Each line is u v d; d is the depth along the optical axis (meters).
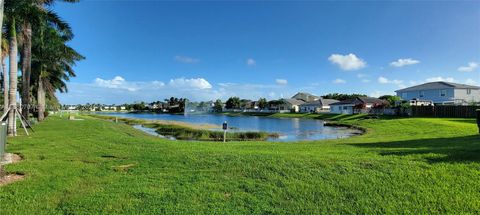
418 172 6.87
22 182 6.85
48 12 19.66
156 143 13.40
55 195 6.03
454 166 7.18
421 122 31.80
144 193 6.08
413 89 59.44
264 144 14.48
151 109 151.62
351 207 5.32
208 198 5.79
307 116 72.12
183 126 38.97
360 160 8.16
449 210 5.07
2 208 5.39
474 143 11.72
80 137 16.03
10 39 17.36
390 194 5.78
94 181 6.94
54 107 80.94
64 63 41.91
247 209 5.30
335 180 6.62
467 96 53.81
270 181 6.71
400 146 11.91
